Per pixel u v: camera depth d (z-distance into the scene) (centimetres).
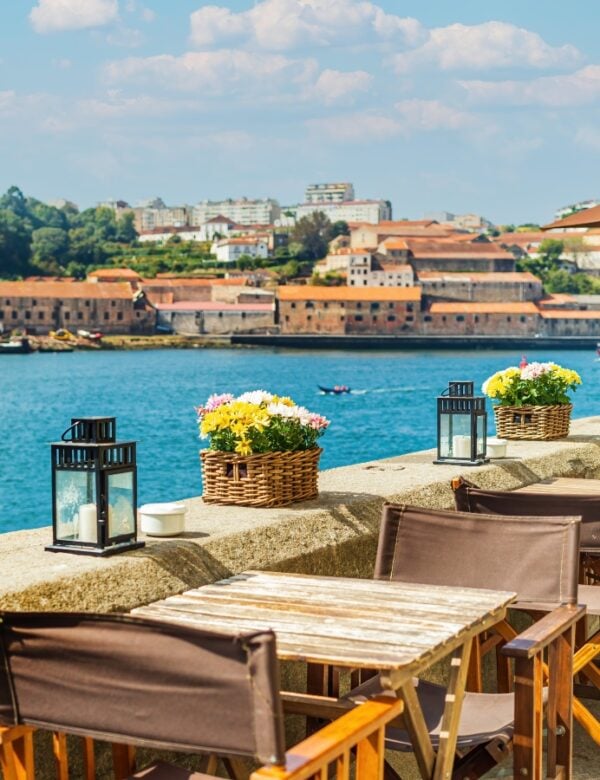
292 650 288
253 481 481
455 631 305
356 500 505
